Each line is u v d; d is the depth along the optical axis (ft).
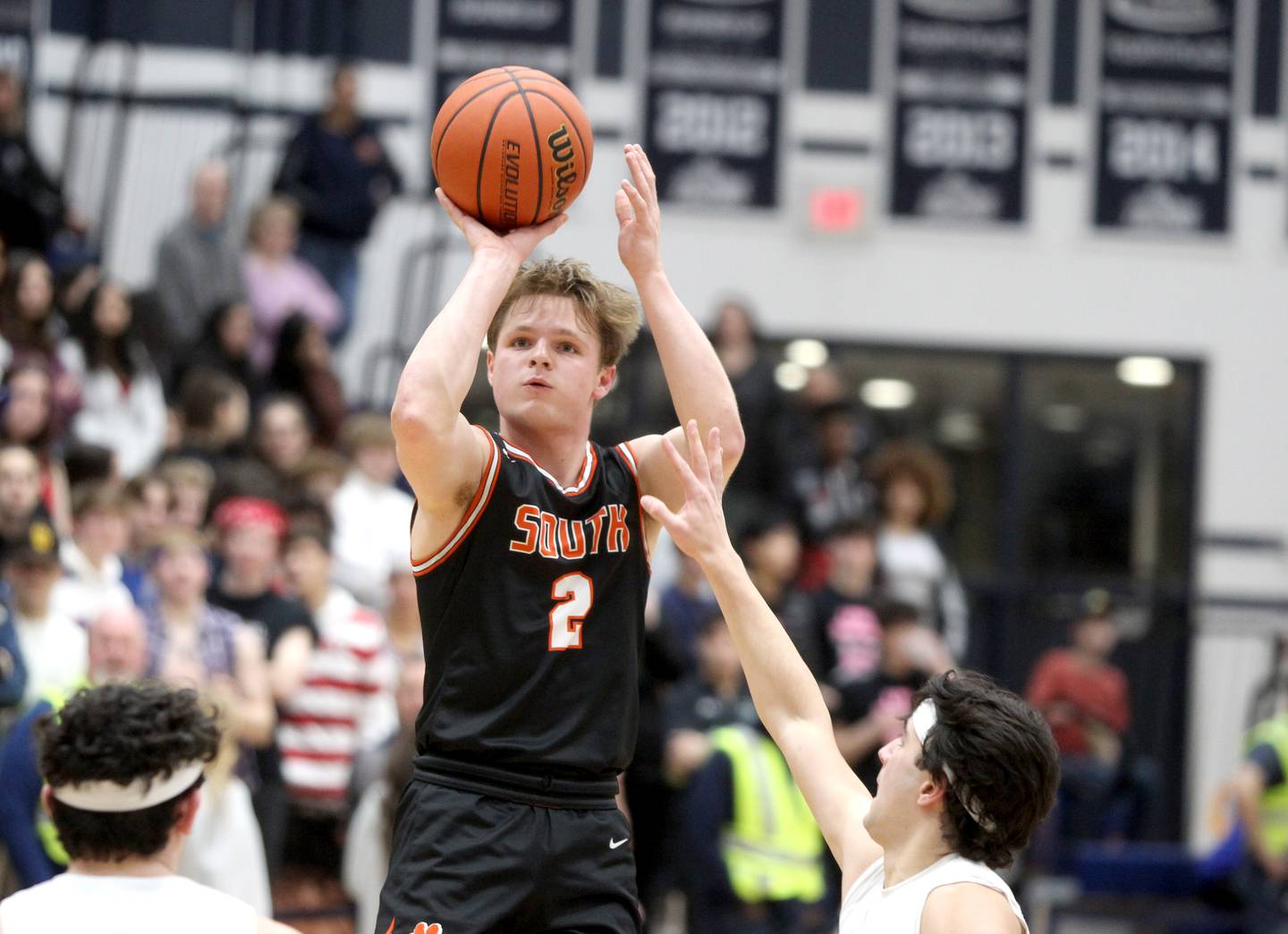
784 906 30.76
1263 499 51.80
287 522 31.22
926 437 51.13
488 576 13.23
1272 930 34.53
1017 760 12.37
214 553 30.66
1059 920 35.45
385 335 46.47
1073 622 48.42
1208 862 35.45
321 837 27.71
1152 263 51.60
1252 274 51.75
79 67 44.50
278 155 47.11
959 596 40.19
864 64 50.62
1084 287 51.39
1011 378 51.26
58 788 13.78
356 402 45.47
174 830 14.19
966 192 51.08
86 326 37.11
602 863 13.41
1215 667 48.19
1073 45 51.19
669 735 32.17
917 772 12.78
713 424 14.19
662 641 32.24
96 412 36.73
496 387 13.78
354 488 35.17
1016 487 51.31
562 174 13.57
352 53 48.19
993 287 51.16
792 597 36.19
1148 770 41.57
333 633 28.60
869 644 35.81
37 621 26.21
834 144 50.47
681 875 31.71
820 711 14.26
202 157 46.70
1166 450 51.80
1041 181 51.24
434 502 13.05
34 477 29.30
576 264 13.92
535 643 13.24
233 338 39.83
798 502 41.16
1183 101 51.52
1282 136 51.78
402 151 48.32
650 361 49.83
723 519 13.87
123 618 23.81
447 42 48.62
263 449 36.63
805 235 50.34
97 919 13.55
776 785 31.09
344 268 44.93
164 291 41.11
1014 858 12.84
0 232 41.06
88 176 46.03
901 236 50.83
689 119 49.93
